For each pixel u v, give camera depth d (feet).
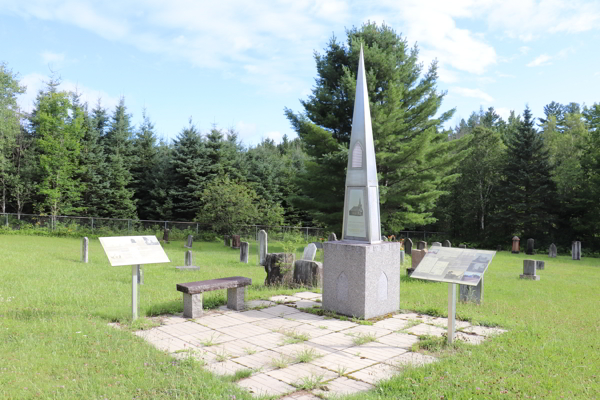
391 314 28.12
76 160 120.57
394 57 90.99
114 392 14.79
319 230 109.70
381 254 27.86
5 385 15.08
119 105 140.46
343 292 27.68
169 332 23.08
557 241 113.80
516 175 117.91
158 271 48.85
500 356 19.42
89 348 19.39
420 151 86.22
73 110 122.83
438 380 16.30
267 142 239.30
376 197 29.27
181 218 134.62
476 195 129.80
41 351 18.75
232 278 29.37
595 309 32.27
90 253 65.92
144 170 140.15
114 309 27.22
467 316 27.25
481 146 129.18
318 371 17.69
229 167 134.21
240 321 25.81
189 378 16.12
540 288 43.06
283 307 29.99
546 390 15.62
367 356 19.70
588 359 19.40
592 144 116.57
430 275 21.71
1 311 26.43
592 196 108.06
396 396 15.05
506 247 118.11
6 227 98.99
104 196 127.13
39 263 50.16
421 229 139.13
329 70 95.14
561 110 252.01
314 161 94.68
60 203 118.32
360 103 29.35
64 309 27.14
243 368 17.75
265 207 121.90
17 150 127.54
